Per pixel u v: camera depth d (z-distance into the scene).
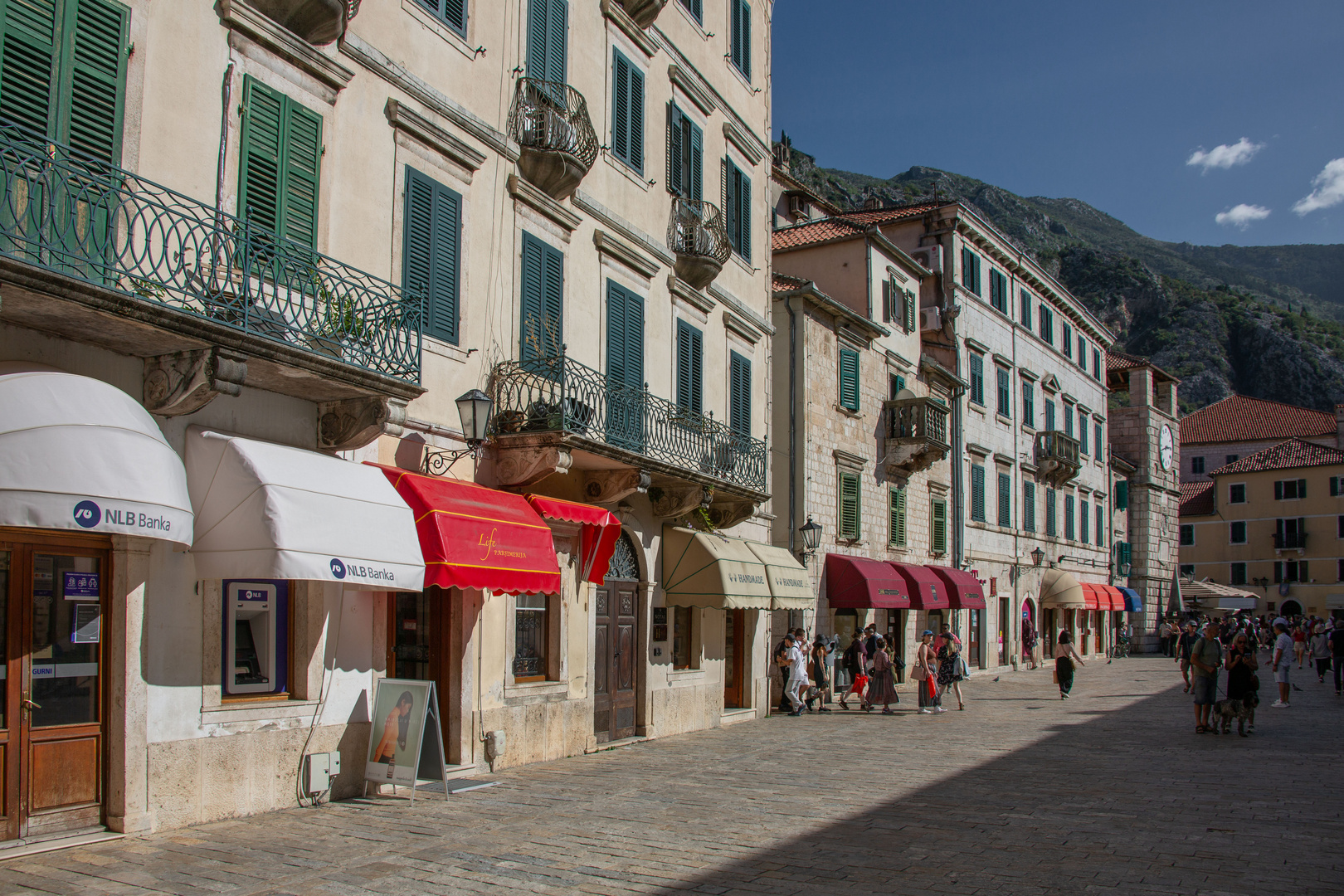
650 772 14.31
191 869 8.08
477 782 12.83
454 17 14.03
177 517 8.50
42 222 7.88
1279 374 157.75
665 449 17.70
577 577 16.19
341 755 11.45
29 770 8.59
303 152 11.34
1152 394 64.56
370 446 12.12
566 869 8.59
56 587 8.90
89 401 8.20
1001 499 41.09
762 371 23.75
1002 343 42.00
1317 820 11.38
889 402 31.31
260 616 10.86
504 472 14.30
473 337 14.02
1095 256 179.38
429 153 13.33
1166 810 11.90
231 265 9.73
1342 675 31.80
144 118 9.62
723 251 20.78
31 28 8.65
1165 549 64.50
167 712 9.52
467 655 13.45
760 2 24.92
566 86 15.53
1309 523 78.62
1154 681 36.09
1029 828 10.75
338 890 7.73
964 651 36.84
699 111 21.28
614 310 17.53
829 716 23.56
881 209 40.56
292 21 11.13
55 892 7.34
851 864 9.04
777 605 20.78
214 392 9.40
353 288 11.04
